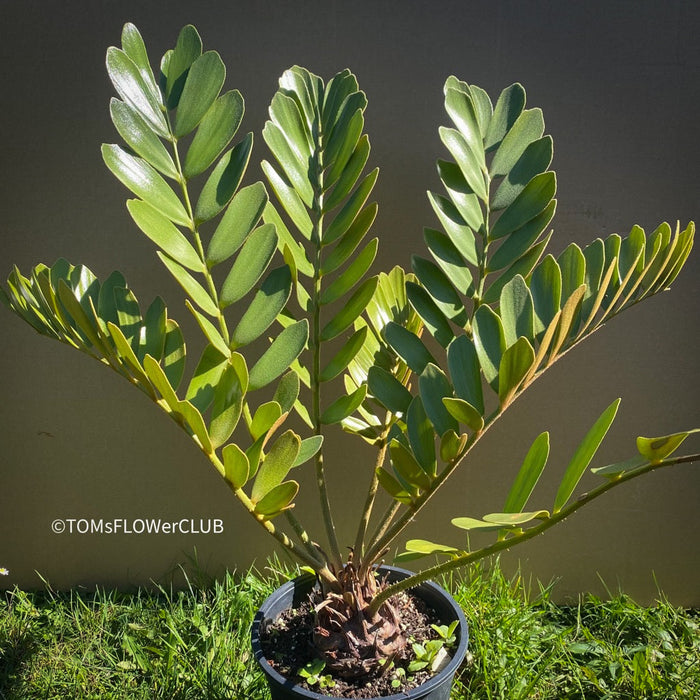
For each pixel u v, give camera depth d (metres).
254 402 1.58
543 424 1.59
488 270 1.25
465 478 1.61
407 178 1.50
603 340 1.55
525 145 1.27
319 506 1.64
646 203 1.50
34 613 1.64
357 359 1.41
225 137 1.21
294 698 1.21
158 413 1.62
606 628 1.61
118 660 1.55
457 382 1.12
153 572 1.70
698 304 1.54
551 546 1.66
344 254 1.28
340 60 1.46
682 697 1.44
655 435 1.59
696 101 1.47
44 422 1.62
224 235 1.21
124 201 1.52
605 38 1.45
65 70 1.48
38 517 1.67
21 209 1.53
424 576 1.19
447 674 1.22
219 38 1.46
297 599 1.37
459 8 1.44
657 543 1.64
